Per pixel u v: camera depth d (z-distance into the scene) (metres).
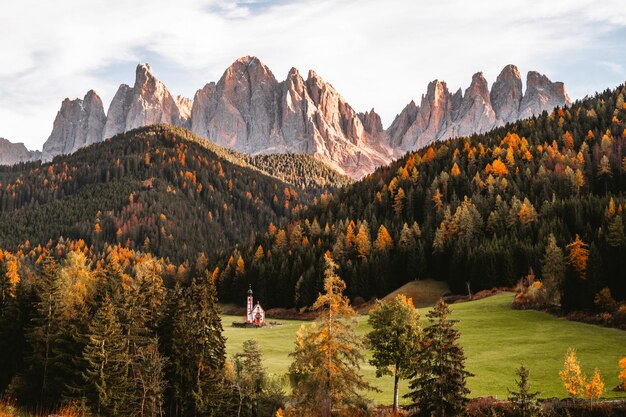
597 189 168.00
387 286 143.38
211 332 55.88
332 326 38.03
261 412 52.44
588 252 95.38
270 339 95.50
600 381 48.91
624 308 82.38
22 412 45.72
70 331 55.22
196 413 52.91
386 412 50.31
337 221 185.62
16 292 61.44
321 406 37.66
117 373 49.09
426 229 157.00
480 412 48.22
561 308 93.00
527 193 163.75
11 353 59.72
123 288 77.38
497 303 105.69
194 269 189.75
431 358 42.03
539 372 62.34
